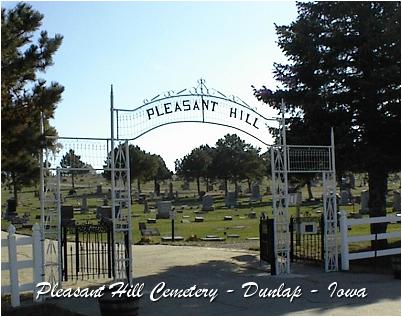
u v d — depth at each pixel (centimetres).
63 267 1423
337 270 1493
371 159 1628
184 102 1329
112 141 1269
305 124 1744
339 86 1742
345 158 1659
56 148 1244
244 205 5206
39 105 1323
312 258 1616
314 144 1683
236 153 7400
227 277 1403
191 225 3366
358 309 998
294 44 1747
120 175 1291
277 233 1445
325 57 1717
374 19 1655
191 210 4784
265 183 8400
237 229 3050
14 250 1098
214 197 6862
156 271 1523
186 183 8988
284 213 1459
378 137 1706
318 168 1527
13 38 1273
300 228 1653
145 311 1012
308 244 1953
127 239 1280
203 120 1351
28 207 5644
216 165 7425
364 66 1714
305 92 1736
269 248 1438
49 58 1341
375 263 1627
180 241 2495
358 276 1391
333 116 1702
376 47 1666
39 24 1354
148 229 2944
